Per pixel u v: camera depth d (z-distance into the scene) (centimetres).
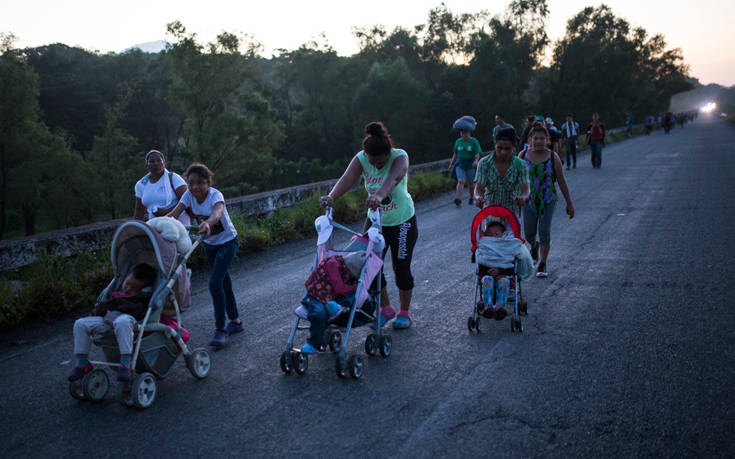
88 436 348
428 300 615
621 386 383
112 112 4978
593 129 2014
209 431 349
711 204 1113
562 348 457
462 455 308
